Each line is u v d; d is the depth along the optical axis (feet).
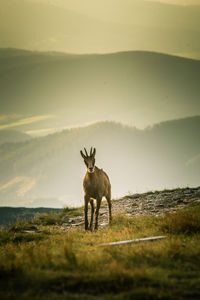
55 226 198.18
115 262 91.15
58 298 75.00
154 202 226.38
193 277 84.53
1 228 202.69
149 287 77.66
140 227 159.43
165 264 94.48
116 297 74.28
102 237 145.18
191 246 109.70
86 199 172.24
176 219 144.56
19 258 106.22
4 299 74.79
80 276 85.15
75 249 120.88
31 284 83.35
